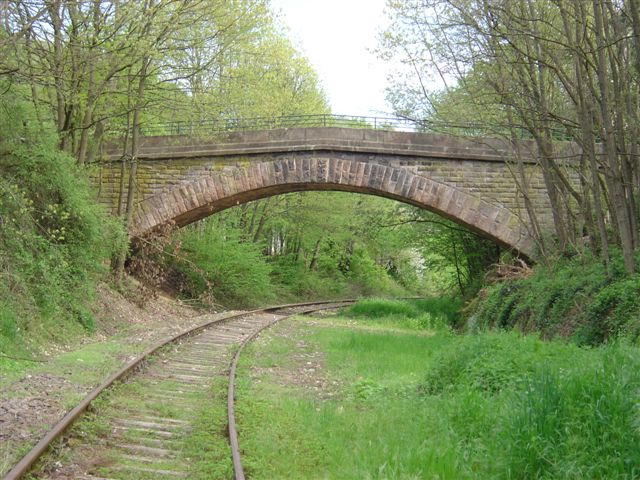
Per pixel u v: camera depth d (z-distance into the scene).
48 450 5.98
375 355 14.70
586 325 12.98
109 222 18.41
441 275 39.50
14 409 7.25
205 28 19.80
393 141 23.47
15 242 13.40
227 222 33.78
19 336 11.38
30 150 14.91
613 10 13.12
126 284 21.81
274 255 44.62
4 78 13.84
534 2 15.21
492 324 19.86
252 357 13.90
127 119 22.02
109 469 5.81
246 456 6.39
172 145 23.94
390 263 62.94
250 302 33.75
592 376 6.61
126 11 16.05
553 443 5.86
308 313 31.88
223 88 21.72
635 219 14.85
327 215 39.97
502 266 22.02
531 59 14.32
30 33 13.61
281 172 23.97
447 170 23.39
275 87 31.47
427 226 31.39
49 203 15.54
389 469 5.92
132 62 17.62
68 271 15.59
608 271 13.90
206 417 7.78
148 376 10.59
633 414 5.82
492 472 5.88
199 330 17.70
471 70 16.78
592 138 14.24
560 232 19.05
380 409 8.80
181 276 30.06
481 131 21.11
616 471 5.36
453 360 10.20
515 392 7.30
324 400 9.94
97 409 7.66
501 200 23.08
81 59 16.02
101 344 13.41
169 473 5.81
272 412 8.40
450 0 15.12
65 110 18.39
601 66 12.84
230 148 23.89
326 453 6.67
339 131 23.62
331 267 51.53
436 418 7.66
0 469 5.28
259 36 23.12
